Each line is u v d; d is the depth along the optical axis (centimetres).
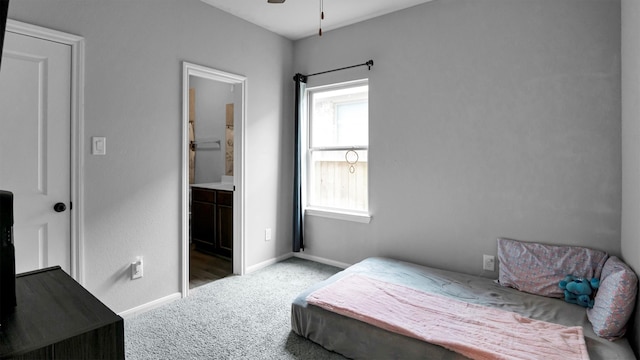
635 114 176
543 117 243
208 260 387
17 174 197
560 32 235
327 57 357
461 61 277
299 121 367
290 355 200
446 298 216
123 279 243
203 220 424
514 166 255
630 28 187
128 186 244
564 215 236
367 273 269
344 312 200
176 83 271
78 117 217
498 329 176
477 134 271
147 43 252
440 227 291
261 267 354
